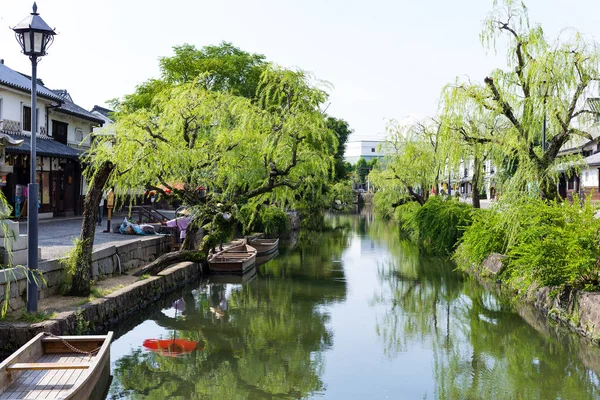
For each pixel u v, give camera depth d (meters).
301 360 9.80
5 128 20.23
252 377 9.00
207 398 8.15
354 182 84.19
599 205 11.93
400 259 23.50
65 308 9.83
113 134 14.86
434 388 8.40
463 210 21.52
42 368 6.87
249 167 16.77
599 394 8.12
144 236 18.83
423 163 27.77
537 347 10.41
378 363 9.63
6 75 21.05
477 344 10.77
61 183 25.81
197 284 17.58
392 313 13.45
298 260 23.53
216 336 11.36
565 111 12.16
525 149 12.77
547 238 10.84
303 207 43.09
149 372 9.17
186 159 14.80
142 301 12.92
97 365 7.34
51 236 16.64
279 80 17.17
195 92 16.28
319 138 16.09
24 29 9.29
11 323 8.64
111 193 19.58
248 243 25.23
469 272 19.08
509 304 14.05
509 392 8.22
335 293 16.03
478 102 13.67
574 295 10.70
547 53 12.14
